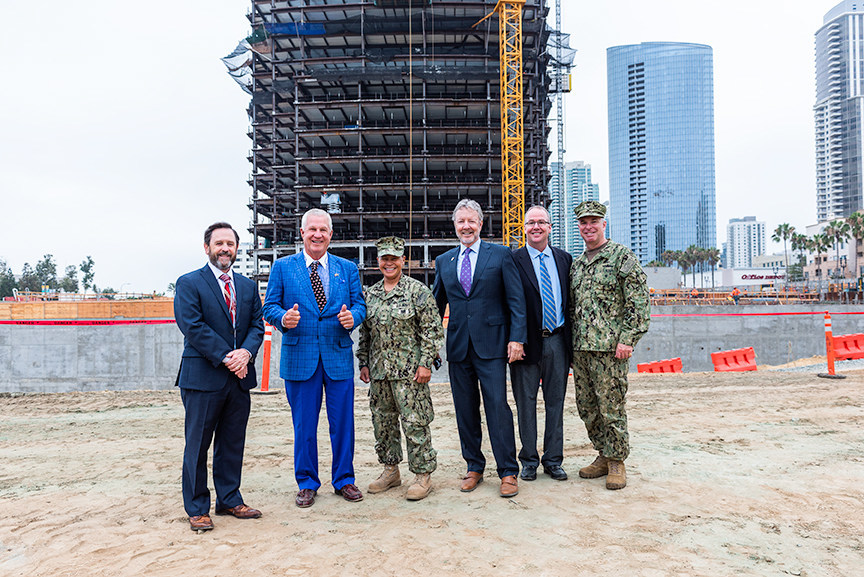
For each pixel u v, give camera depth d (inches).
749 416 293.4
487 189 1798.7
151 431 289.9
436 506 162.6
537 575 117.0
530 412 187.9
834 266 3627.0
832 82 7583.7
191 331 144.7
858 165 6318.9
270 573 120.1
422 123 1883.6
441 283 188.2
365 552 130.0
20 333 765.3
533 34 1829.5
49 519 157.9
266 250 1835.6
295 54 1883.6
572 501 164.7
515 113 1722.4
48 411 366.9
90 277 4229.8
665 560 123.9
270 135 2096.5
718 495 169.3
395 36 1784.0
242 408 157.0
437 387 463.5
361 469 210.8
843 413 297.9
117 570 123.2
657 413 305.0
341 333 173.3
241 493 179.6
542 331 188.2
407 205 1950.1
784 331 1091.3
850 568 120.5
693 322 1096.8
